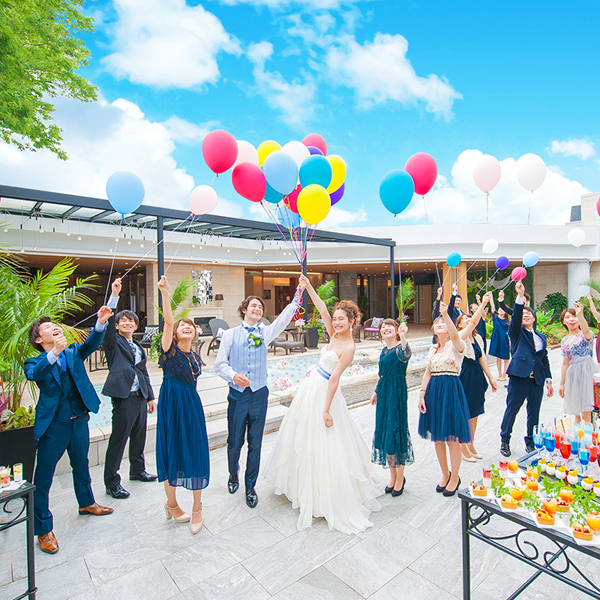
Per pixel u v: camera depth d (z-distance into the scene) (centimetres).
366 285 2227
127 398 305
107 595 195
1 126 654
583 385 399
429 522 261
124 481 335
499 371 725
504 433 376
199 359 266
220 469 355
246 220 706
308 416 275
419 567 214
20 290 376
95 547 237
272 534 248
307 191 307
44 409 243
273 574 209
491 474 182
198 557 226
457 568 213
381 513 274
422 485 319
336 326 283
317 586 199
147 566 218
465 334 312
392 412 289
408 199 340
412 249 1530
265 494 306
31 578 184
